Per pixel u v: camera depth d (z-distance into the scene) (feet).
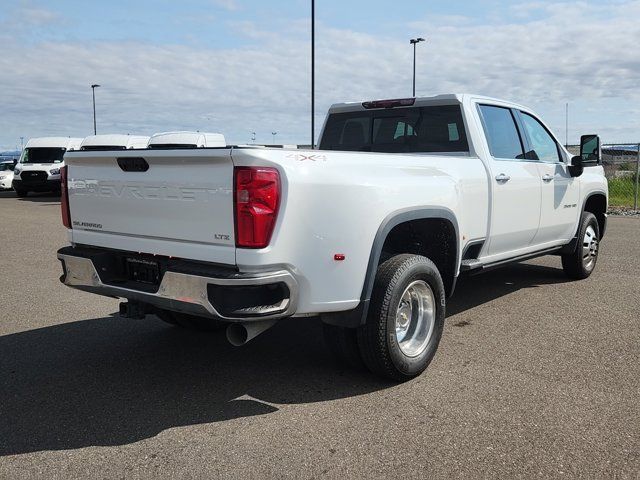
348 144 20.88
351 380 14.28
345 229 12.38
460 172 16.31
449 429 11.65
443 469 10.21
